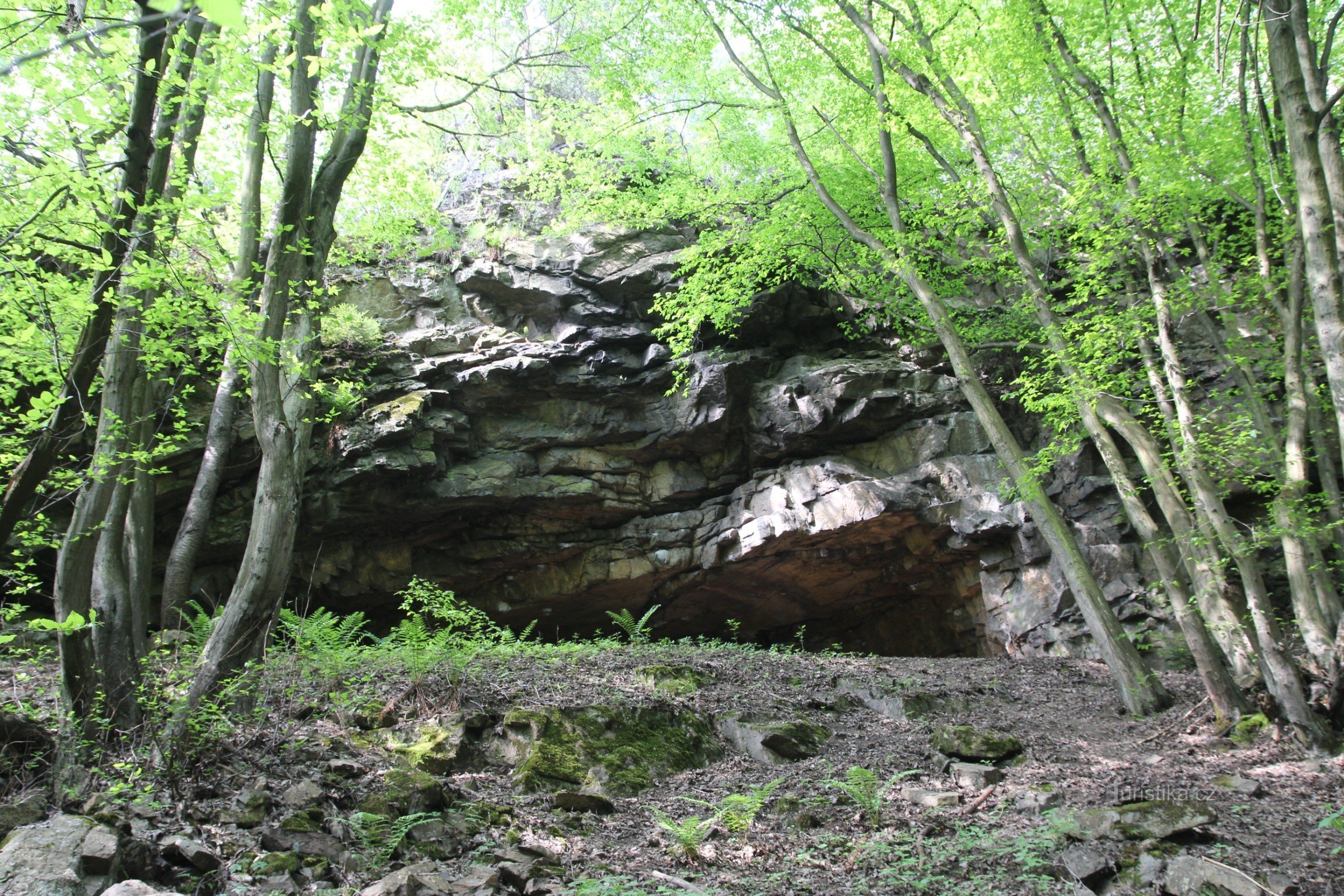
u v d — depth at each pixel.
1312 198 6.92
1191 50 10.04
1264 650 8.10
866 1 12.05
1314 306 6.91
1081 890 4.77
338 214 13.54
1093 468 15.97
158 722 5.77
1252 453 9.91
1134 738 8.80
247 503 16.11
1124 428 9.84
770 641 20.95
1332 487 8.67
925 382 17.83
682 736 7.62
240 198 9.08
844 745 7.96
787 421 17.48
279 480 7.31
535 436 17.73
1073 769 7.34
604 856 5.36
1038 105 12.54
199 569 16.25
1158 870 4.84
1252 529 8.66
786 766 7.37
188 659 7.07
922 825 5.88
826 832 5.81
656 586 19.06
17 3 5.78
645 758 7.11
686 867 5.24
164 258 6.12
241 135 9.48
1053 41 10.51
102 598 5.98
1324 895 4.64
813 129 15.66
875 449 17.84
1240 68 9.12
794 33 13.59
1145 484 14.45
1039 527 10.41
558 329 18.09
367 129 8.26
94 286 5.53
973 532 16.33
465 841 5.38
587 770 6.74
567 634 20.59
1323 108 6.98
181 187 7.14
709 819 6.01
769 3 12.69
